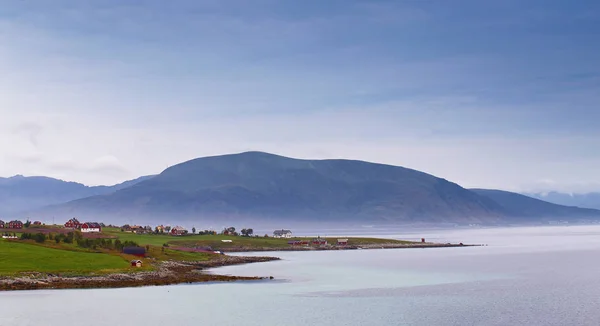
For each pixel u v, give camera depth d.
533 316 110.75
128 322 105.50
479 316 110.69
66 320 106.44
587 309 118.12
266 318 109.00
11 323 103.56
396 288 152.50
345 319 107.62
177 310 116.62
